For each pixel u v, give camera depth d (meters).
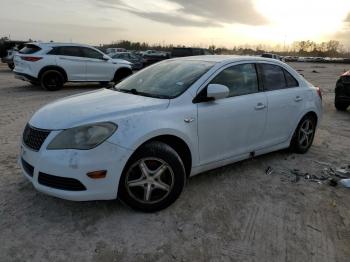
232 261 2.93
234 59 4.50
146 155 3.42
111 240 3.13
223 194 4.07
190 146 3.79
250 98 4.45
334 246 3.18
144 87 4.25
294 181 4.52
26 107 9.02
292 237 3.29
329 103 11.48
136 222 3.41
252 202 3.92
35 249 2.97
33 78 12.34
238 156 4.44
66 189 3.21
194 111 3.80
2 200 3.74
